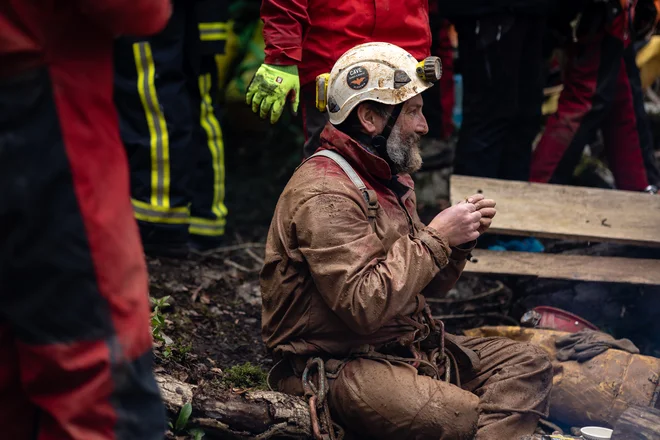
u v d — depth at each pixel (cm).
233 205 648
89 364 178
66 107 178
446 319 481
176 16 474
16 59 173
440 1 492
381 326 296
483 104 491
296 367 318
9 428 187
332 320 306
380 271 291
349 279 288
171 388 283
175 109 480
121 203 186
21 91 174
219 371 353
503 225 445
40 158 174
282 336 317
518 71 491
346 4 372
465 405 295
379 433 299
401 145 314
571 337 378
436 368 320
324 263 293
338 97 314
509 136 508
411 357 319
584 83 512
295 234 305
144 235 486
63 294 176
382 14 373
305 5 365
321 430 301
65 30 177
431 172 673
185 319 432
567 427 364
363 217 303
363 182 312
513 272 442
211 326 435
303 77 389
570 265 445
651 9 523
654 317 455
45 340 176
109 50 187
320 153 316
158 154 477
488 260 444
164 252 496
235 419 289
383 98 309
